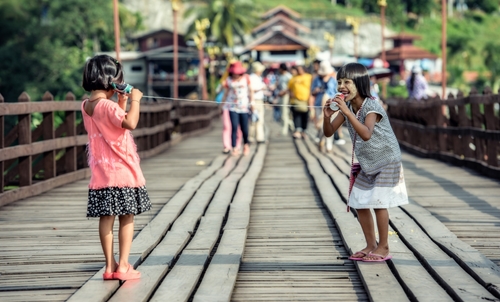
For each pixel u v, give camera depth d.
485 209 9.22
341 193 10.20
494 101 12.26
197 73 80.75
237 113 16.61
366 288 5.71
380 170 6.32
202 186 11.35
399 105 20.31
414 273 5.97
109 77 5.65
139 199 5.74
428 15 134.12
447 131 15.34
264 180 12.61
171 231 7.82
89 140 5.69
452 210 9.16
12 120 26.73
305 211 9.37
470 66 109.75
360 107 6.34
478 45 112.06
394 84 93.50
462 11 149.38
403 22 131.75
